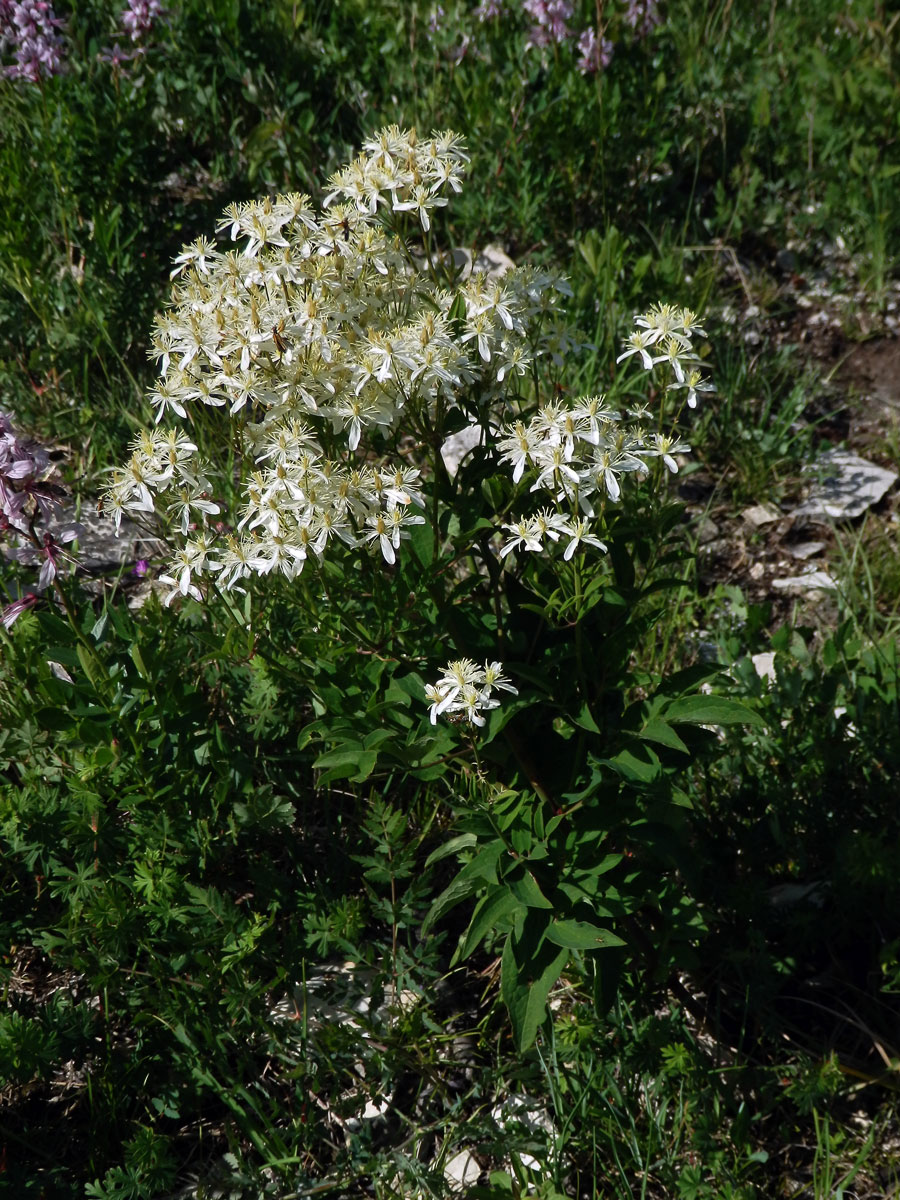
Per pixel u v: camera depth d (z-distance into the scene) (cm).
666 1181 97
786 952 111
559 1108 98
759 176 193
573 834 98
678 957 101
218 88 197
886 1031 107
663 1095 101
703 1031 107
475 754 96
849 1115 104
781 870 116
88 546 138
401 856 106
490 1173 99
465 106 190
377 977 103
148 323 157
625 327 162
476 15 210
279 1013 106
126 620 110
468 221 177
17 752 113
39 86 174
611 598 97
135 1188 95
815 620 143
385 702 95
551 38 197
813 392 172
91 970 101
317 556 90
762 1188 98
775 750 118
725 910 111
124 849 109
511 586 101
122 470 94
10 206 156
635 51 205
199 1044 102
